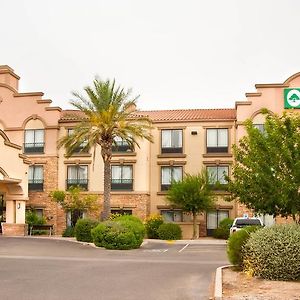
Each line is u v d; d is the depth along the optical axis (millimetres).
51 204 43906
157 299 11273
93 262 19297
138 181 43031
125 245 26562
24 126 45375
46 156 44562
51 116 44906
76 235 30672
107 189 34938
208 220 42656
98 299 11234
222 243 33719
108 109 34781
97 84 35688
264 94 41906
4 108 45938
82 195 42625
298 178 15156
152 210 43719
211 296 11648
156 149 44188
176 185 39406
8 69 46562
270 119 16938
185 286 13133
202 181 39281
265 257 14109
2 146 33656
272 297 11211
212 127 43594
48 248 25750
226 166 43156
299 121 16172
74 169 44375
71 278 14555
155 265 18359
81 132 35656
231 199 17031
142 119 37719
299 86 41625
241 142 17219
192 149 43656
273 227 14797
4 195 40000
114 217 35594
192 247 29266
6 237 32875
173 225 37719
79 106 35625
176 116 45031
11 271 16125
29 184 44656
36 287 12820
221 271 15797
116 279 14406
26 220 39969
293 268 13859
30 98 45625
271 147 15742
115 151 43688
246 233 16359
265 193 15727
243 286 12859
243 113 41938
